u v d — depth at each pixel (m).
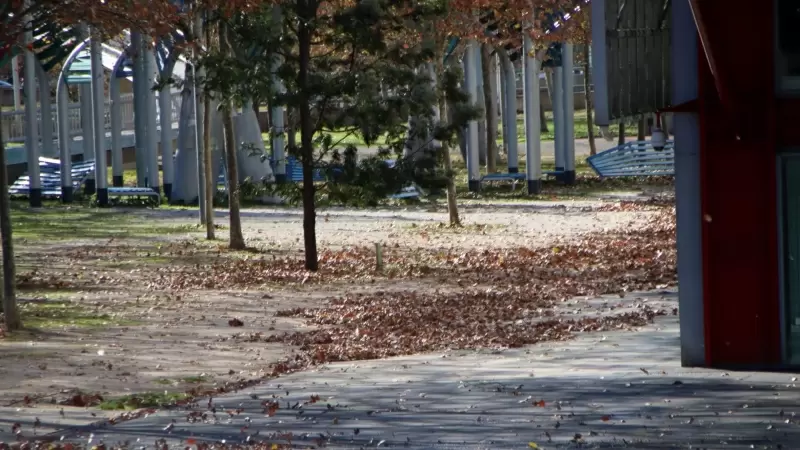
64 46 49.94
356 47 29.44
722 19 14.88
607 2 16.89
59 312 22.64
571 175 51.62
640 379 14.62
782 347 15.55
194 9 30.27
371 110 28.39
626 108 18.05
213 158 48.25
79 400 14.20
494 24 45.94
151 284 26.89
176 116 62.50
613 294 24.03
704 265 15.68
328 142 29.19
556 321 20.66
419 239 35.34
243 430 11.95
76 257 32.12
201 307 23.39
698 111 15.63
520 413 12.38
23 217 44.31
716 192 15.64
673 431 11.19
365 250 32.81
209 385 15.53
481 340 19.02
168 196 51.22
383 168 29.06
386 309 22.69
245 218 42.97
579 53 80.50
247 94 28.88
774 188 15.45
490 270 28.42
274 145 50.12
